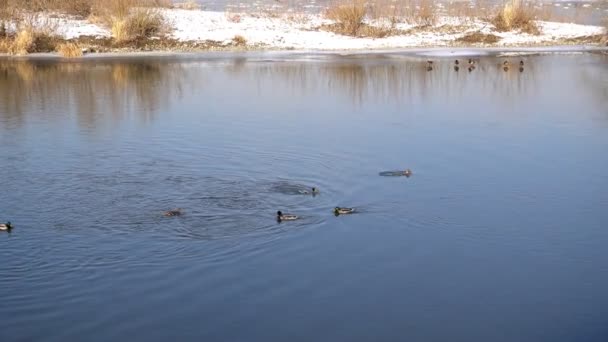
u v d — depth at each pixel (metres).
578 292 15.18
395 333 13.71
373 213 18.95
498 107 31.77
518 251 17.00
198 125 27.83
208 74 39.91
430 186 20.95
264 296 14.90
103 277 15.58
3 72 41.16
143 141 25.41
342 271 15.92
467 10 58.12
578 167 22.81
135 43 49.69
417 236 17.69
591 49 50.69
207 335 13.59
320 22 55.56
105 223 18.09
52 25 51.09
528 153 24.34
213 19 54.88
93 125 27.97
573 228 18.17
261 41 51.03
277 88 35.84
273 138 25.92
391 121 28.91
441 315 14.33
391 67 42.59
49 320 14.03
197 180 21.12
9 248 16.78
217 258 16.39
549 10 60.22
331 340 13.48
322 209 19.14
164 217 18.41
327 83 37.31
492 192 20.56
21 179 21.17
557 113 30.47
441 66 43.06
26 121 28.70
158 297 14.84
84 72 41.00
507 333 13.73
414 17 56.31
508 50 50.34
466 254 16.83
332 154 23.92
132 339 13.44
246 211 18.91
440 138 26.20
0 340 13.35
